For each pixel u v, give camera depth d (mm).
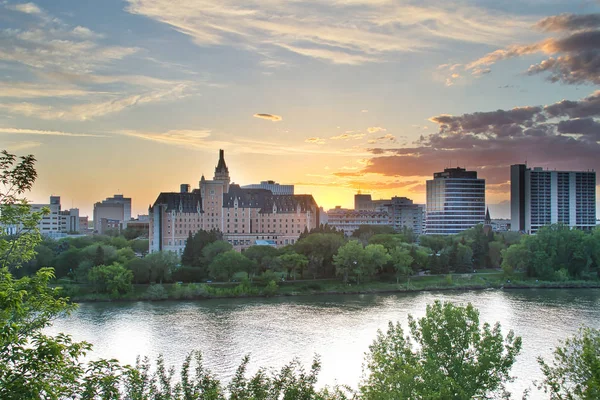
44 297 52250
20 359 46344
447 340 80188
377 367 75938
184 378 63281
